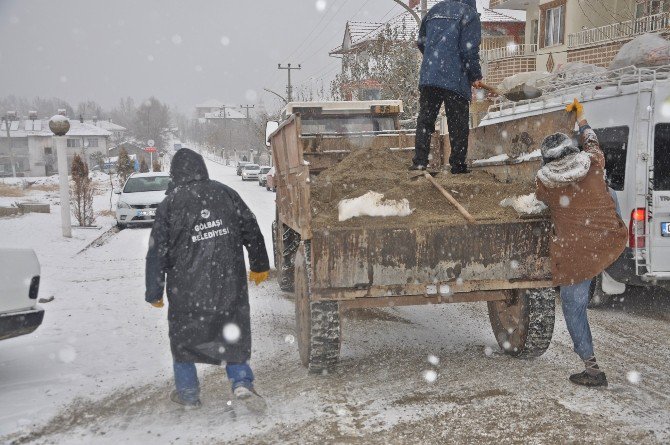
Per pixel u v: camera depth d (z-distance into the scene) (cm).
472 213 453
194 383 395
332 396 415
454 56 564
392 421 371
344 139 723
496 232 434
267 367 489
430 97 571
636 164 635
